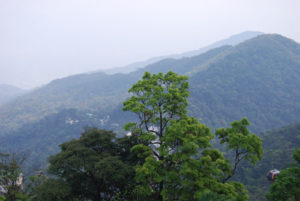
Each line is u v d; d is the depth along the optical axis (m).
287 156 56.06
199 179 11.02
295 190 10.78
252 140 12.04
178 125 12.34
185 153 11.70
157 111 14.51
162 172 12.59
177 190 12.69
